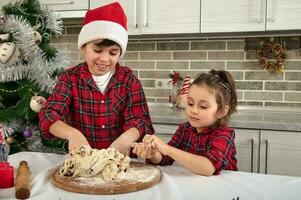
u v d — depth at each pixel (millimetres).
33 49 1696
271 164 1906
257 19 2045
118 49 1266
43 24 1791
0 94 1742
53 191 841
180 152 1026
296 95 2316
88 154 928
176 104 2420
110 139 1377
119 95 1364
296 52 2287
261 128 1901
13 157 1156
